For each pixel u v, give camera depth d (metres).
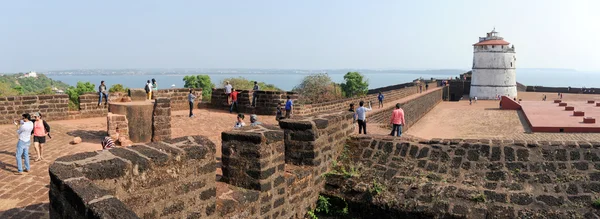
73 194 3.32
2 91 36.97
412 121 37.69
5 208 7.32
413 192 6.46
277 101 21.64
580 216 5.53
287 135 7.04
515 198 5.98
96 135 14.69
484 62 62.62
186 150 4.50
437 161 7.07
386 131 23.23
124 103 13.83
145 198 4.05
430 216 6.02
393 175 6.96
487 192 6.18
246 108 22.80
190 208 4.55
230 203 5.13
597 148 6.65
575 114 33.34
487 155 6.93
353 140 8.05
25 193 8.13
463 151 7.12
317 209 6.93
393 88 69.00
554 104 44.81
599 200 5.66
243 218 5.29
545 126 28.48
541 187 6.13
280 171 6.01
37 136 10.56
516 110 44.56
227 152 5.89
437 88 63.81
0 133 14.80
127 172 3.88
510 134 28.62
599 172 6.22
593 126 27.30
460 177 6.63
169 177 4.30
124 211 3.15
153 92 22.22
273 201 5.86
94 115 20.05
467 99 65.31
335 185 7.07
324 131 7.18
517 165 6.63
